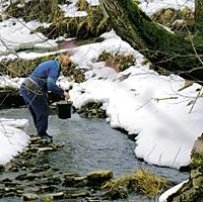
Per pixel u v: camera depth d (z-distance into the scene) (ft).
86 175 28.27
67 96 36.73
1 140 34.04
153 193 25.49
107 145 35.73
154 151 31.65
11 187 27.50
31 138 37.17
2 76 35.35
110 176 28.04
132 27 18.22
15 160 32.27
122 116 40.93
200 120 33.96
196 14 19.36
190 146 30.76
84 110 47.26
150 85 46.42
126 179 27.04
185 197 21.83
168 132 33.45
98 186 27.37
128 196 25.04
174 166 29.84
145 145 32.83
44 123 37.09
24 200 25.57
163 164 30.37
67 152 34.24
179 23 39.50
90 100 48.52
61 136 38.42
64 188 27.32
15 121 38.99
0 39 26.94
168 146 31.53
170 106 38.11
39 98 36.65
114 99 46.55
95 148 35.09
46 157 33.12
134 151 33.45
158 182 26.35
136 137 36.27
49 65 36.58
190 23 21.08
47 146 35.47
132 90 47.70
